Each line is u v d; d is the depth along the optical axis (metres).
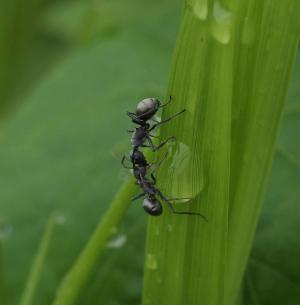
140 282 0.15
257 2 0.12
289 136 0.15
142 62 0.17
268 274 0.15
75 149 0.17
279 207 0.15
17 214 0.16
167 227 0.13
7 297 0.16
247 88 0.12
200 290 0.13
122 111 0.17
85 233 0.16
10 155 0.17
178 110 0.12
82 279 0.13
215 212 0.12
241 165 0.12
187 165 0.12
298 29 0.12
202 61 0.12
